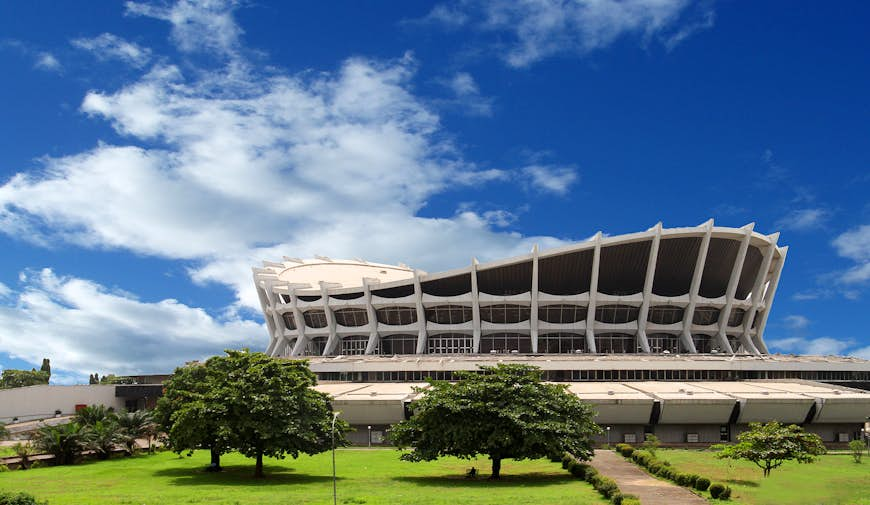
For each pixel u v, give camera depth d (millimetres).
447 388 43094
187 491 37094
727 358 77375
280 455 42906
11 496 29344
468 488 37594
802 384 70500
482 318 88188
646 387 66625
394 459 52969
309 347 97750
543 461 51062
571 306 86500
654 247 82938
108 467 49094
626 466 44781
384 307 90875
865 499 34062
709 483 35312
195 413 42688
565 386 45094
